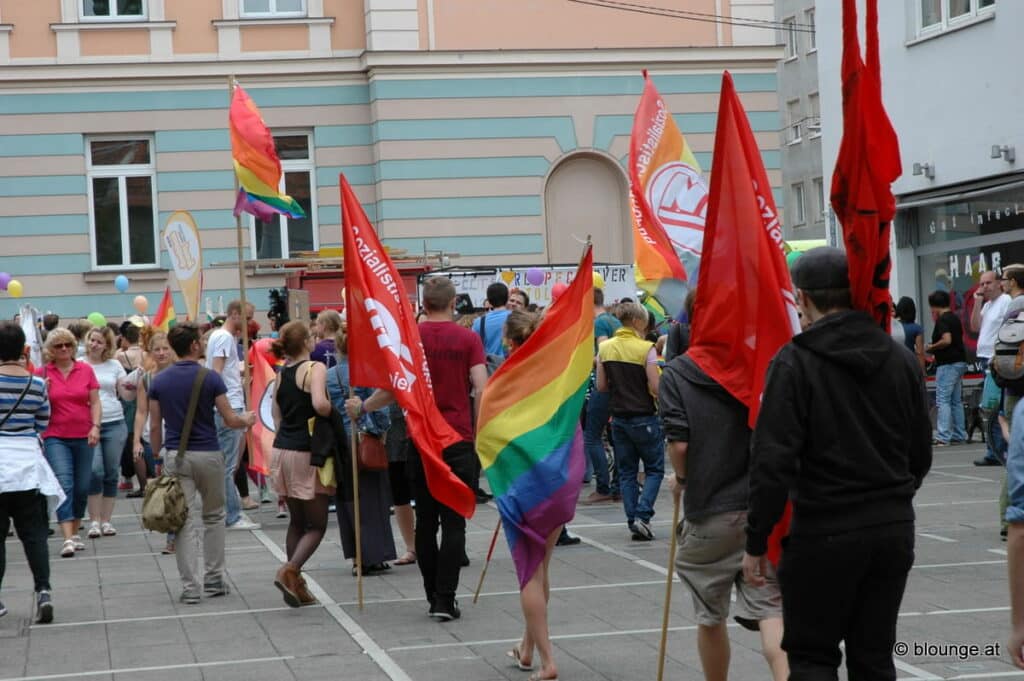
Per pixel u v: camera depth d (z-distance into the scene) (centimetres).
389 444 1088
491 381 755
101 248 2673
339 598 1000
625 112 2780
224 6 2692
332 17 2723
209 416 1007
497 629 870
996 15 1778
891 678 490
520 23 2741
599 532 1266
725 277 606
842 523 478
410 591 1018
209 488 1009
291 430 965
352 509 1106
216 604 993
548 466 732
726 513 595
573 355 751
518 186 2739
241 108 1412
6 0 2625
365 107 2741
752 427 596
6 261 2625
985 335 1596
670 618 882
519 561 734
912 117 1964
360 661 796
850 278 505
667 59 2788
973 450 1753
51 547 1308
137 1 2677
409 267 2323
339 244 2731
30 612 984
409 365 898
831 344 488
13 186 2625
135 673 789
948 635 789
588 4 2767
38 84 2628
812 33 4447
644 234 1298
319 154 2725
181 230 1670
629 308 1213
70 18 2642
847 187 510
